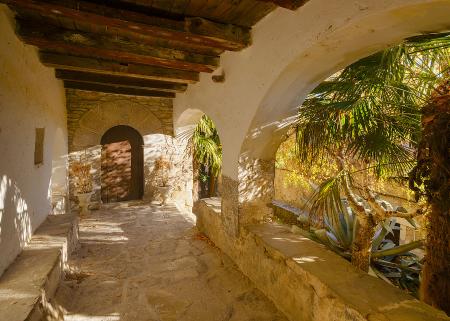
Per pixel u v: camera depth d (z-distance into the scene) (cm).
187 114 520
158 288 260
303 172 322
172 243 379
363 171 240
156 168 615
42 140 328
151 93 543
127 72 371
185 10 221
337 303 163
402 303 154
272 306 232
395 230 439
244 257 284
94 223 475
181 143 627
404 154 211
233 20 238
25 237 254
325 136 218
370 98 198
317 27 178
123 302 237
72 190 547
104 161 597
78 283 267
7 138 212
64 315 213
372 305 153
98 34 279
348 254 279
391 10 136
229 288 260
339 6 161
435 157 147
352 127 205
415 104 198
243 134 272
